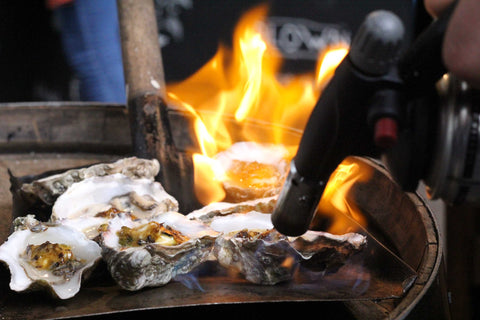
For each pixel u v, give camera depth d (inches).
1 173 47.6
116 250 35.9
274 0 90.9
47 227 38.3
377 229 42.1
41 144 50.1
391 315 34.6
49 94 89.9
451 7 29.1
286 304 37.8
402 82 29.3
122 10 45.7
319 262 37.4
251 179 43.2
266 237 36.8
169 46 91.1
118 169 42.9
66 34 69.8
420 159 30.3
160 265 36.1
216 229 39.6
